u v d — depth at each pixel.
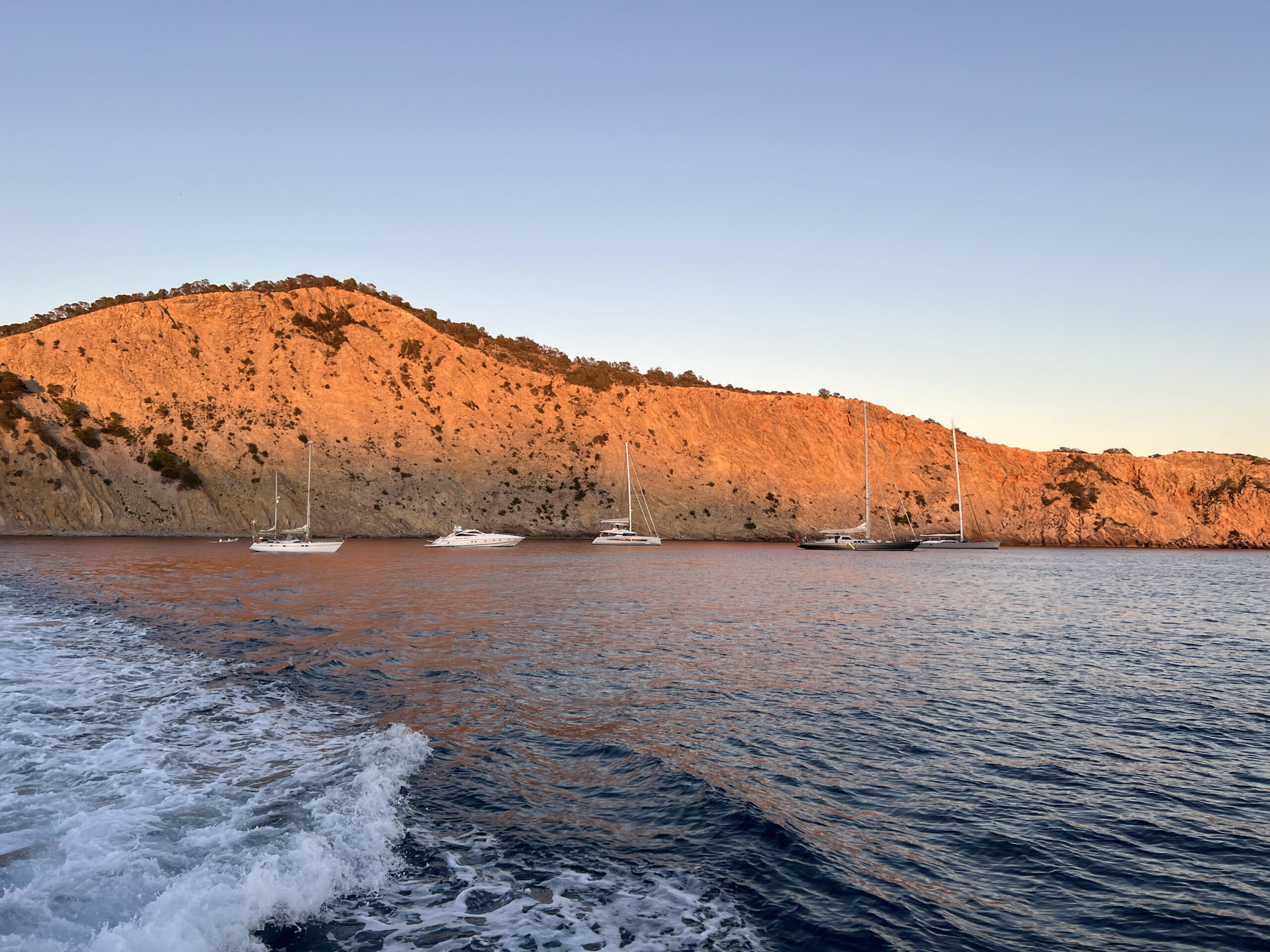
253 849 7.20
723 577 48.31
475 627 24.06
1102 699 16.09
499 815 8.73
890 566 65.12
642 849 7.95
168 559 53.53
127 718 12.16
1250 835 8.95
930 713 14.52
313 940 5.98
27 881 6.39
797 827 8.69
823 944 6.29
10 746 10.46
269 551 63.91
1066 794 10.21
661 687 16.11
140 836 7.45
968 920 6.82
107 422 93.88
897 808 9.55
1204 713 15.02
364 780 9.28
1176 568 71.38
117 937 5.32
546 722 13.02
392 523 95.81
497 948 6.00
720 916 6.67
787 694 15.72
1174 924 6.87
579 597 34.03
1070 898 7.32
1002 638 24.91
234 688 14.58
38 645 19.03
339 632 22.19
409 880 7.08
